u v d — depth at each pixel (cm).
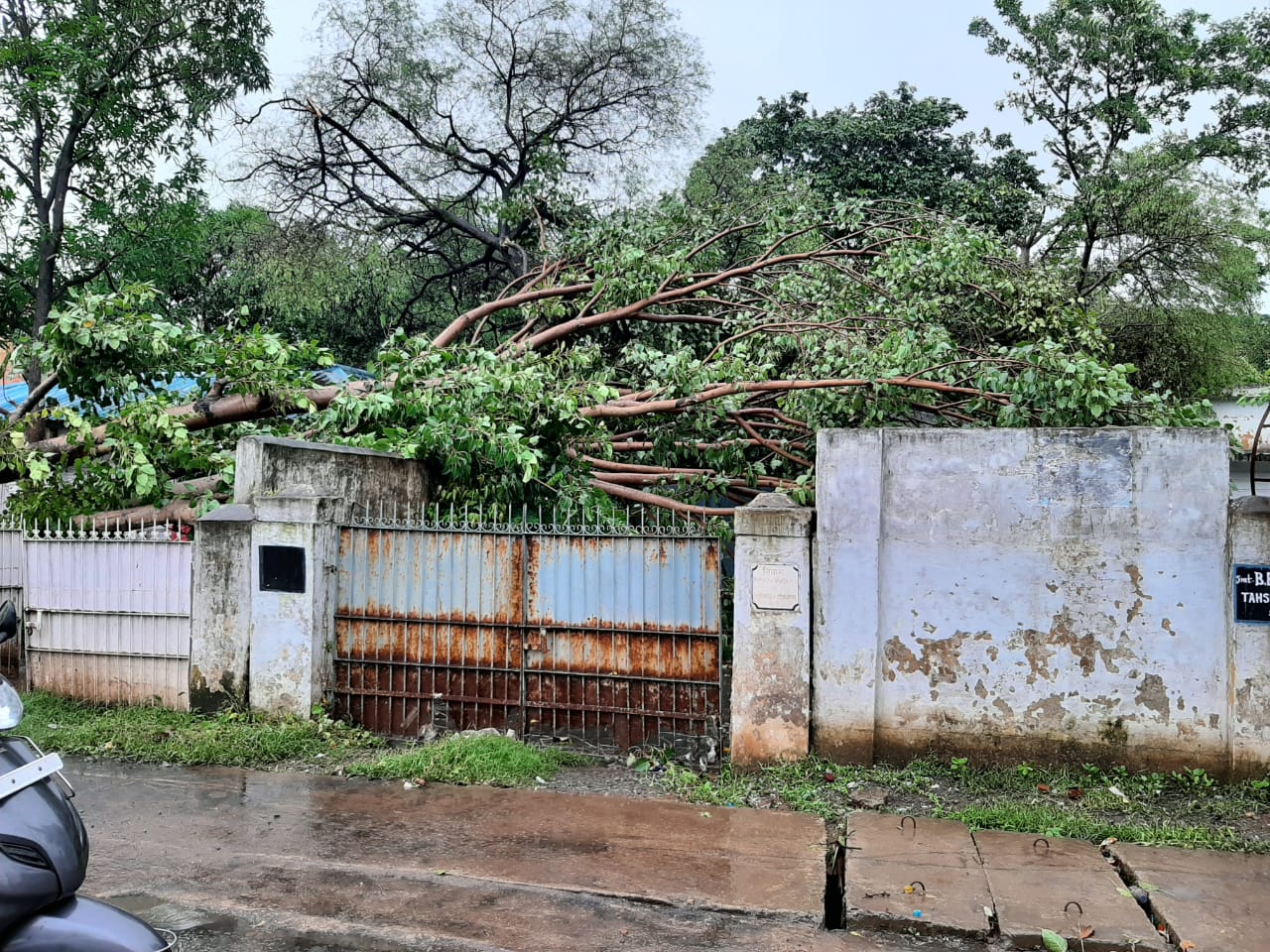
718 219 1400
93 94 1725
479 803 623
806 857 532
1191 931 445
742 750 678
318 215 1888
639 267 1149
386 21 1847
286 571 773
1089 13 1927
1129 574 638
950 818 595
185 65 1789
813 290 1194
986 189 2209
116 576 832
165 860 528
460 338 1315
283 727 747
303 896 482
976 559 660
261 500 780
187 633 808
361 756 725
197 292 2230
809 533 673
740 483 1040
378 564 779
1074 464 647
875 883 495
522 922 457
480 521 760
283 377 988
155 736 743
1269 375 960
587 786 663
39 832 306
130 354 941
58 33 1677
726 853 538
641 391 1102
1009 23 1978
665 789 656
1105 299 1914
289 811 607
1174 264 1895
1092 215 1853
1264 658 611
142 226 1789
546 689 740
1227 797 613
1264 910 467
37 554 858
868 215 1381
